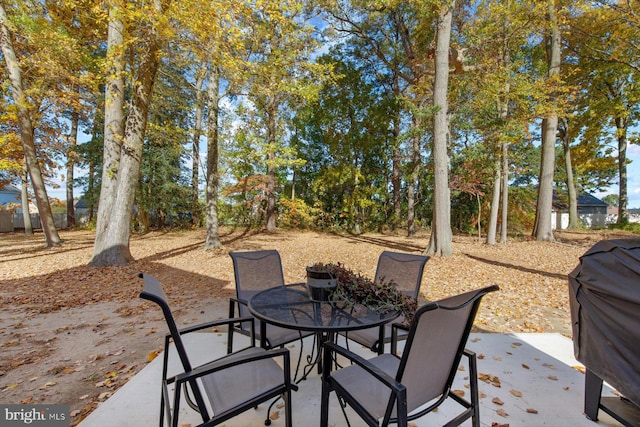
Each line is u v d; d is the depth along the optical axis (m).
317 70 8.06
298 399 2.12
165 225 16.36
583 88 12.83
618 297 1.62
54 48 6.77
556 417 1.96
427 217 16.97
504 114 9.38
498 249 9.70
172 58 6.89
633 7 7.58
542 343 3.09
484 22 9.02
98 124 13.02
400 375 1.35
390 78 15.02
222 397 1.56
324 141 15.73
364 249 10.08
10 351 3.02
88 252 8.75
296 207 15.70
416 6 8.07
